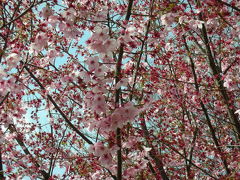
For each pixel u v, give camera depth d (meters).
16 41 5.46
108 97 4.16
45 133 8.30
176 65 8.48
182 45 8.24
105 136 4.42
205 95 7.87
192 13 6.53
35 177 7.35
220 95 7.88
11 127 7.89
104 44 4.09
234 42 8.25
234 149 8.36
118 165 4.59
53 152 7.59
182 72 8.37
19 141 7.77
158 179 6.31
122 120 3.88
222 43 8.21
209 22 6.81
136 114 3.89
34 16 5.80
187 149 8.34
